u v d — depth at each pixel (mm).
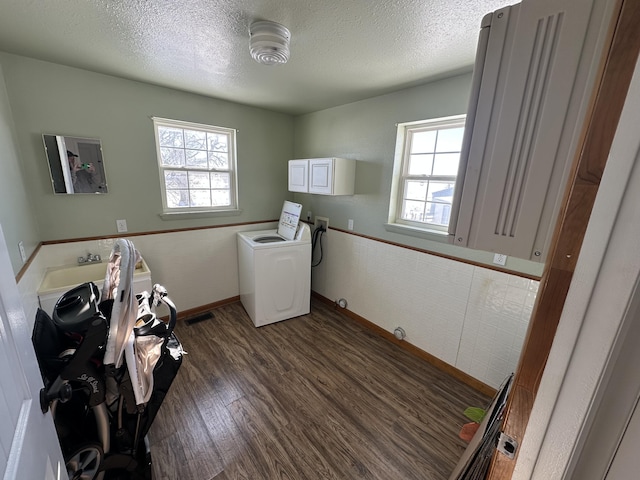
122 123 2281
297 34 1427
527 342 536
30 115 1907
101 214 2311
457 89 1925
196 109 2627
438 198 2229
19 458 537
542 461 531
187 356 2344
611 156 400
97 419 1154
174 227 2725
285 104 2844
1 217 1363
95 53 1735
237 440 1609
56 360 1108
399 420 1780
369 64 1770
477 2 1143
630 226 386
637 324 404
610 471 465
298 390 2002
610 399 444
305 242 2943
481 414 1466
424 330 2355
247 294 2980
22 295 1443
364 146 2637
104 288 1348
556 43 541
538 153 593
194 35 1474
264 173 3266
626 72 385
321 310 3223
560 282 479
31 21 1358
